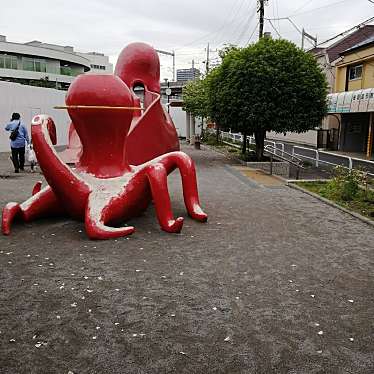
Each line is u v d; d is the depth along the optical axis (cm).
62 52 5531
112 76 687
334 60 2909
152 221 757
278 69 1605
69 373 325
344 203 967
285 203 979
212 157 2152
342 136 2670
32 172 1372
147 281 499
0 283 486
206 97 1894
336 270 550
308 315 423
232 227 746
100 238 642
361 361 346
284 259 587
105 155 708
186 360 344
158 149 1084
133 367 333
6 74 5112
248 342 371
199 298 456
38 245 619
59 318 407
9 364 336
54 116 2648
